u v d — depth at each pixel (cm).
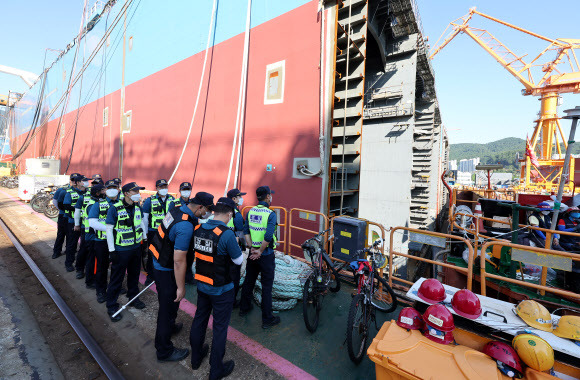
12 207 1204
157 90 1088
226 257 238
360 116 684
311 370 259
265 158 697
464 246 505
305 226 621
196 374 254
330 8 581
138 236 375
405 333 204
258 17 718
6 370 264
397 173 1165
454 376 164
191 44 931
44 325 343
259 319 353
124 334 321
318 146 600
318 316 335
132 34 1255
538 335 184
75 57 1930
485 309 219
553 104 2767
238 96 766
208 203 258
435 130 1867
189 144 921
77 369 267
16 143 3469
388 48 1166
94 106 1625
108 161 1447
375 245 339
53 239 736
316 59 603
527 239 417
